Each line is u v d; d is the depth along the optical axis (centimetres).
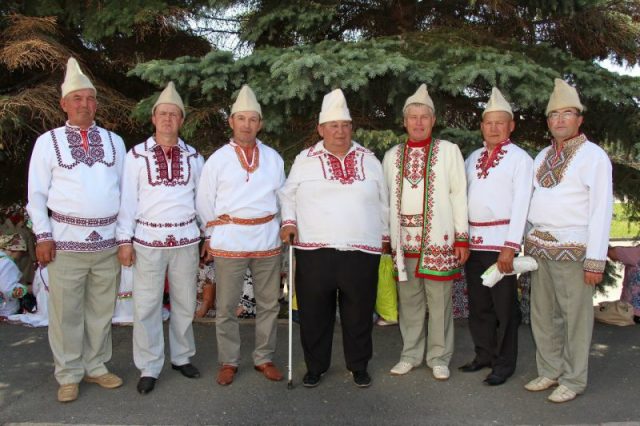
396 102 503
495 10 558
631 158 591
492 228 386
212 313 560
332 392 388
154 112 384
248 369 425
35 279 559
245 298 557
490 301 403
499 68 452
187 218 390
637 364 440
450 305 409
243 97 386
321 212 377
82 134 366
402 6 609
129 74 511
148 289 382
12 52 554
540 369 394
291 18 545
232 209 381
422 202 394
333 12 533
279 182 397
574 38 586
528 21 577
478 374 415
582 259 361
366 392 388
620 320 538
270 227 393
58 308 370
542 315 387
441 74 473
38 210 358
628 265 556
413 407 367
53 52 561
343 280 377
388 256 521
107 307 388
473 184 393
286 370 427
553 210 366
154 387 393
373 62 462
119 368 430
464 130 497
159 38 646
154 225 379
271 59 484
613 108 546
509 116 389
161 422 347
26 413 358
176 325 405
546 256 370
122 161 383
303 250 382
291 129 541
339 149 382
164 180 378
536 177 379
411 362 420
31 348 473
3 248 646
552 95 372
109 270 380
